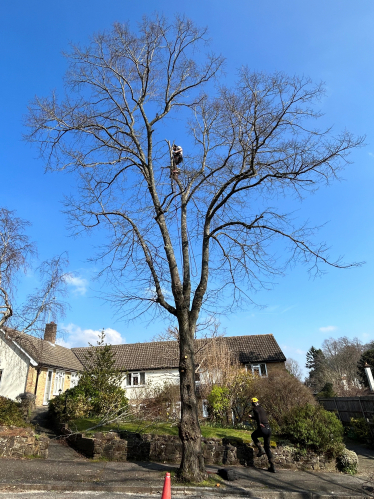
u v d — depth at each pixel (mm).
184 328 9742
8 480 7891
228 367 20547
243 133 10391
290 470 10844
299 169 10008
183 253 10906
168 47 12219
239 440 11562
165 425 14422
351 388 43188
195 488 7945
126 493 7598
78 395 16578
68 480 8164
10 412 12914
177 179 11633
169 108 12266
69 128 11438
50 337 28266
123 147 12094
